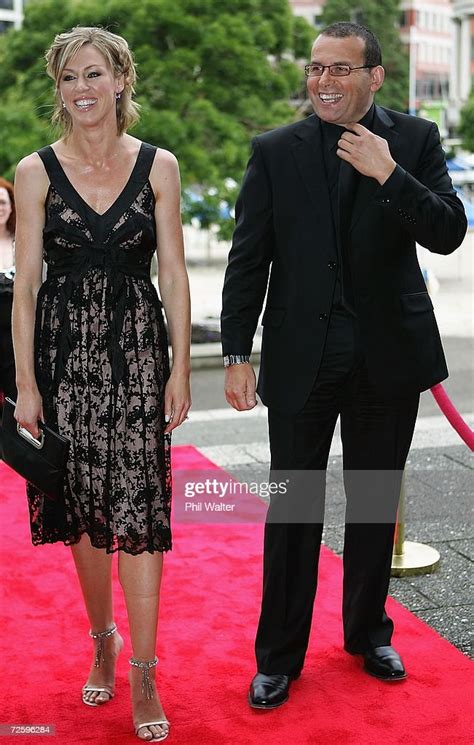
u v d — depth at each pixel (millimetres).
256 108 9375
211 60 9094
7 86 9547
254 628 3230
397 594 3502
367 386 2744
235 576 3631
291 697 2795
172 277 2668
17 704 2781
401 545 3709
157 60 8852
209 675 2926
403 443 2826
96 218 2576
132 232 2584
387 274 2684
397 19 29734
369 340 2689
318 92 2557
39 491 2693
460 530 4125
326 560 3787
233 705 2760
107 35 2561
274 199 2695
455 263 16594
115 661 2898
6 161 8648
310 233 2668
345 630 3000
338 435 5672
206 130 9031
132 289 2609
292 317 2717
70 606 3398
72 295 2588
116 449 2617
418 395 2801
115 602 3410
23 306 2611
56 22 9359
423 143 2688
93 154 2570
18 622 3279
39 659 3035
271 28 9523
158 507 2658
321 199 2652
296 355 2713
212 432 5902
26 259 2607
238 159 9125
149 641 2658
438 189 2664
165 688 2852
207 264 17547
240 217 2754
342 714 2701
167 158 2641
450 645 3094
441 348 2830
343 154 2533
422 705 2742
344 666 2971
